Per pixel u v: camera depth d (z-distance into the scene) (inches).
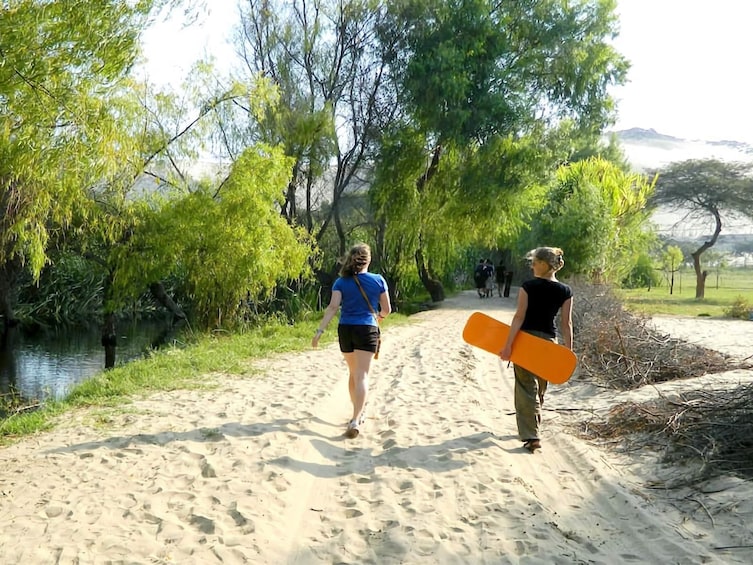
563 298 239.3
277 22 881.5
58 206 496.1
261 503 186.2
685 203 1745.8
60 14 293.9
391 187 919.7
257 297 756.6
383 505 185.3
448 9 880.3
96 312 979.9
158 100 662.5
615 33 981.2
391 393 339.6
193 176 706.8
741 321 797.2
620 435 253.8
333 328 639.1
